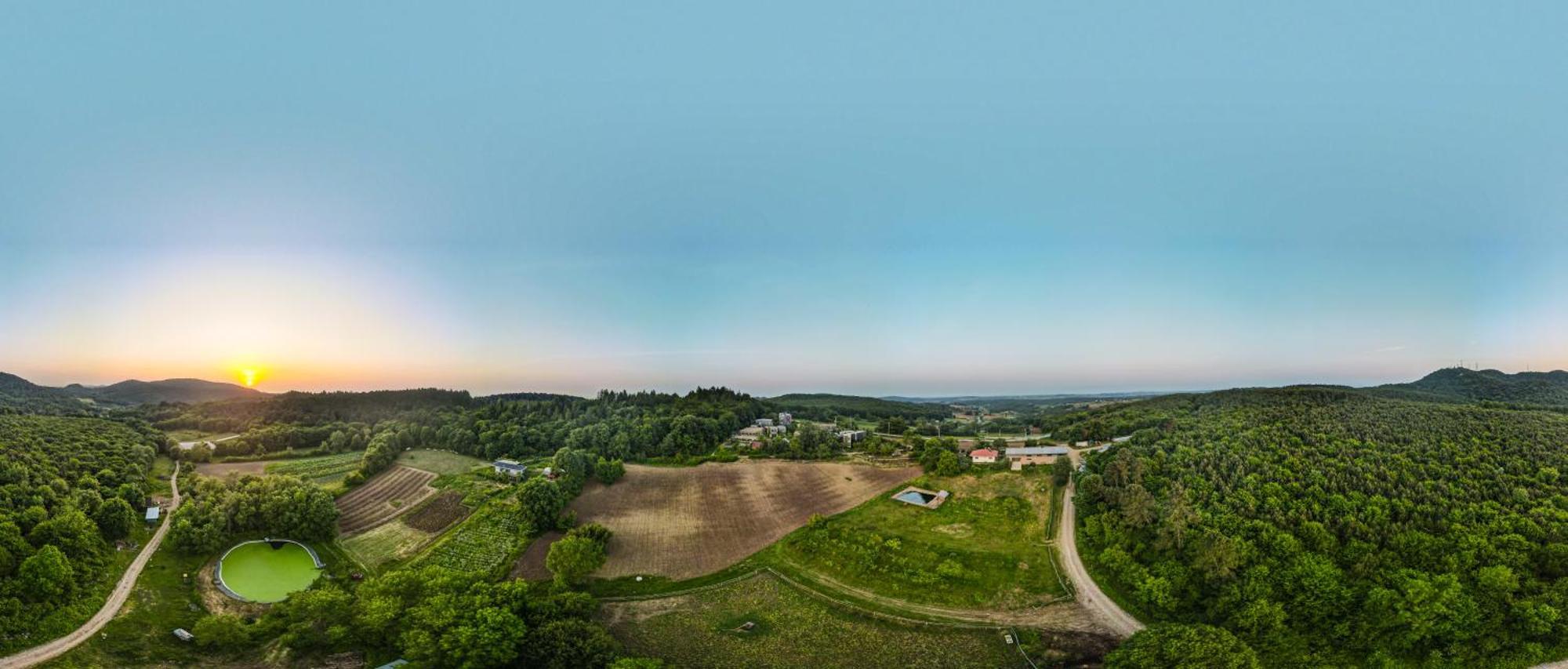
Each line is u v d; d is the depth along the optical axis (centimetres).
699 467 16175
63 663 7650
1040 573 10375
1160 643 7756
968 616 9406
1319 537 9619
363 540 12275
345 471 16262
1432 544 9256
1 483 10319
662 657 8594
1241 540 9725
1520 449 11212
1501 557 8956
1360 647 8394
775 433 19912
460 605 8962
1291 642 8444
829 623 9369
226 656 8356
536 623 8894
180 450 16212
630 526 12731
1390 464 11119
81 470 12069
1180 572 9538
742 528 12600
